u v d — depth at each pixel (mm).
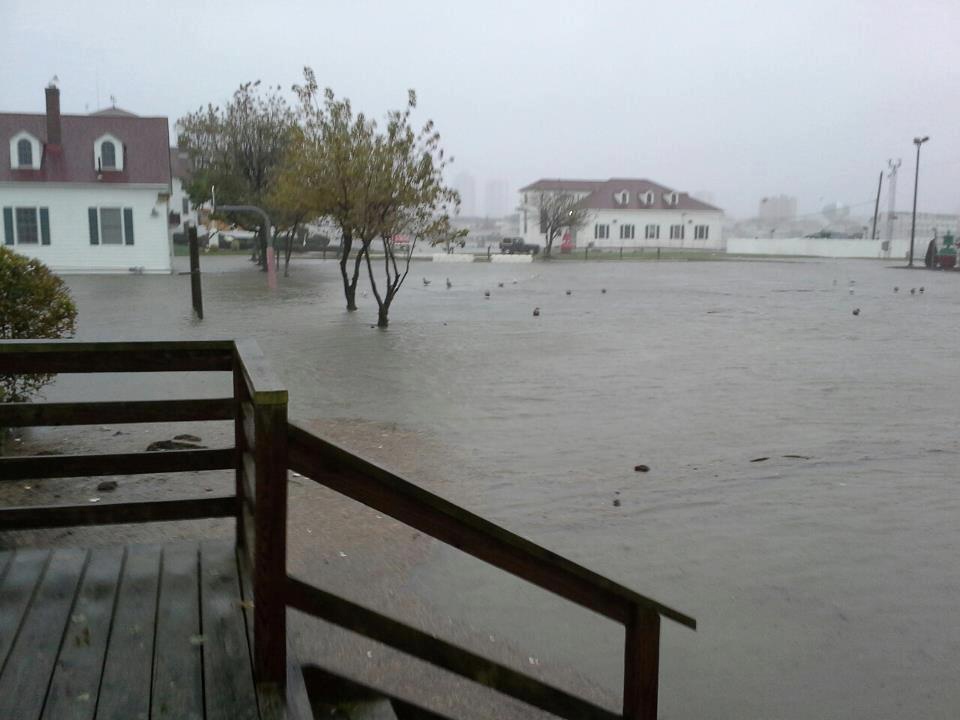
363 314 22562
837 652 4820
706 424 10195
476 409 10867
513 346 16781
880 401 11680
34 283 8523
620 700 4242
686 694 4379
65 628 3285
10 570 3799
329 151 19359
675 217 99312
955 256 55438
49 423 3830
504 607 5277
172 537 6062
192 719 2742
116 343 3764
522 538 3143
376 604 5227
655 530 6633
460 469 8148
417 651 3193
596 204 97812
